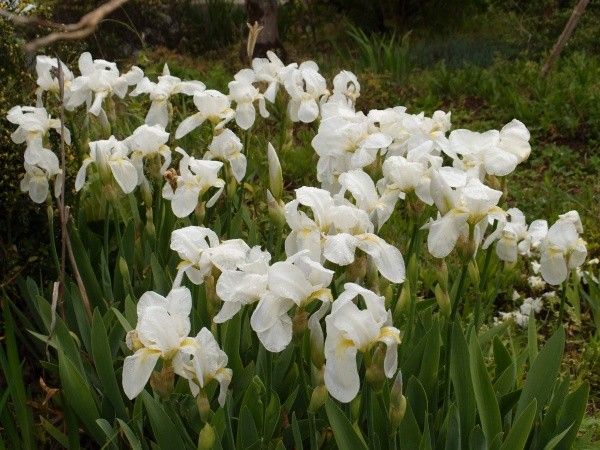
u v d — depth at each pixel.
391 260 0.87
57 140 1.46
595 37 3.59
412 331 1.11
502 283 1.52
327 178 1.17
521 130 1.04
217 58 3.78
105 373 1.03
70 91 1.38
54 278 1.40
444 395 1.02
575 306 1.67
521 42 3.69
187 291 0.85
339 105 1.27
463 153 1.02
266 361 1.02
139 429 0.97
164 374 0.82
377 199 0.96
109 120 1.42
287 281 0.79
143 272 1.33
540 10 3.82
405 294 1.03
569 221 1.11
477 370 0.96
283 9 4.31
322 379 0.82
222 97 1.32
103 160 1.18
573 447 1.07
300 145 2.62
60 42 1.63
